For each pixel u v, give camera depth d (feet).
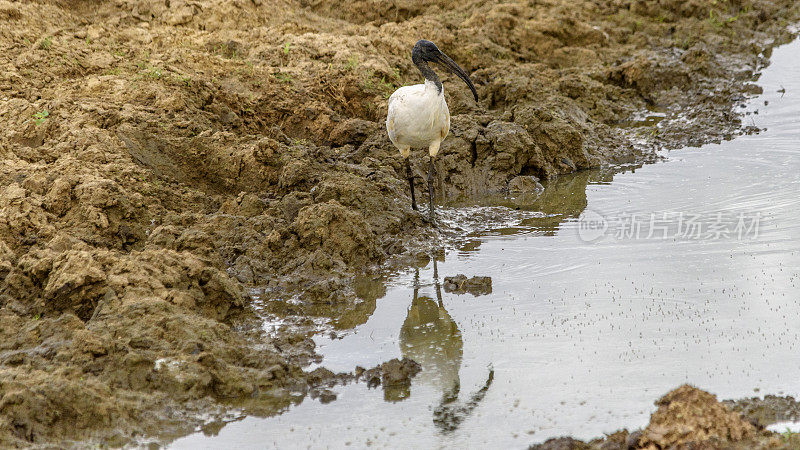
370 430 29.12
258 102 60.85
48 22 70.74
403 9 87.71
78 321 33.50
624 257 43.27
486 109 67.00
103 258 36.86
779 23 92.32
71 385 29.19
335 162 52.95
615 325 35.65
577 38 83.51
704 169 56.85
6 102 54.60
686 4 91.76
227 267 42.83
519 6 85.66
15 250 40.52
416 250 45.88
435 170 56.85
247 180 50.88
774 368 31.07
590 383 31.07
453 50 76.89
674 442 25.08
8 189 43.50
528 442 27.66
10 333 33.73
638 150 62.59
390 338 36.40
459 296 40.34
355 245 44.39
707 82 76.33
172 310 34.53
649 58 79.97
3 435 27.37
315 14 84.69
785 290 37.83
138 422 29.37
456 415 29.76
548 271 42.39
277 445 28.40
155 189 47.55
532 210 52.34
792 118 66.13
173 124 52.80
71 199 43.83
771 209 48.21
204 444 28.45
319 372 32.91
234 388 31.63
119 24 73.41
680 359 32.27
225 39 70.85
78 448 27.96
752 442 25.23
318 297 40.42
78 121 51.57
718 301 37.19
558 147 60.18
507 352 34.12
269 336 36.50
